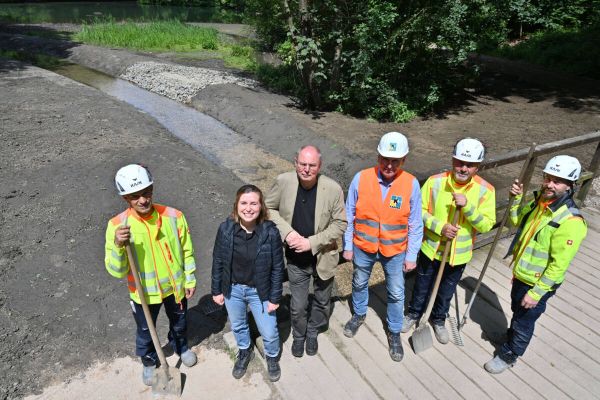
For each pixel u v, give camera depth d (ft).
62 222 19.36
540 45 63.62
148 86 50.65
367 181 9.74
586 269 14.71
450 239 9.95
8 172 23.97
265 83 50.08
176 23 87.61
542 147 15.31
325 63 38.83
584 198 19.19
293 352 10.89
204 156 31.32
